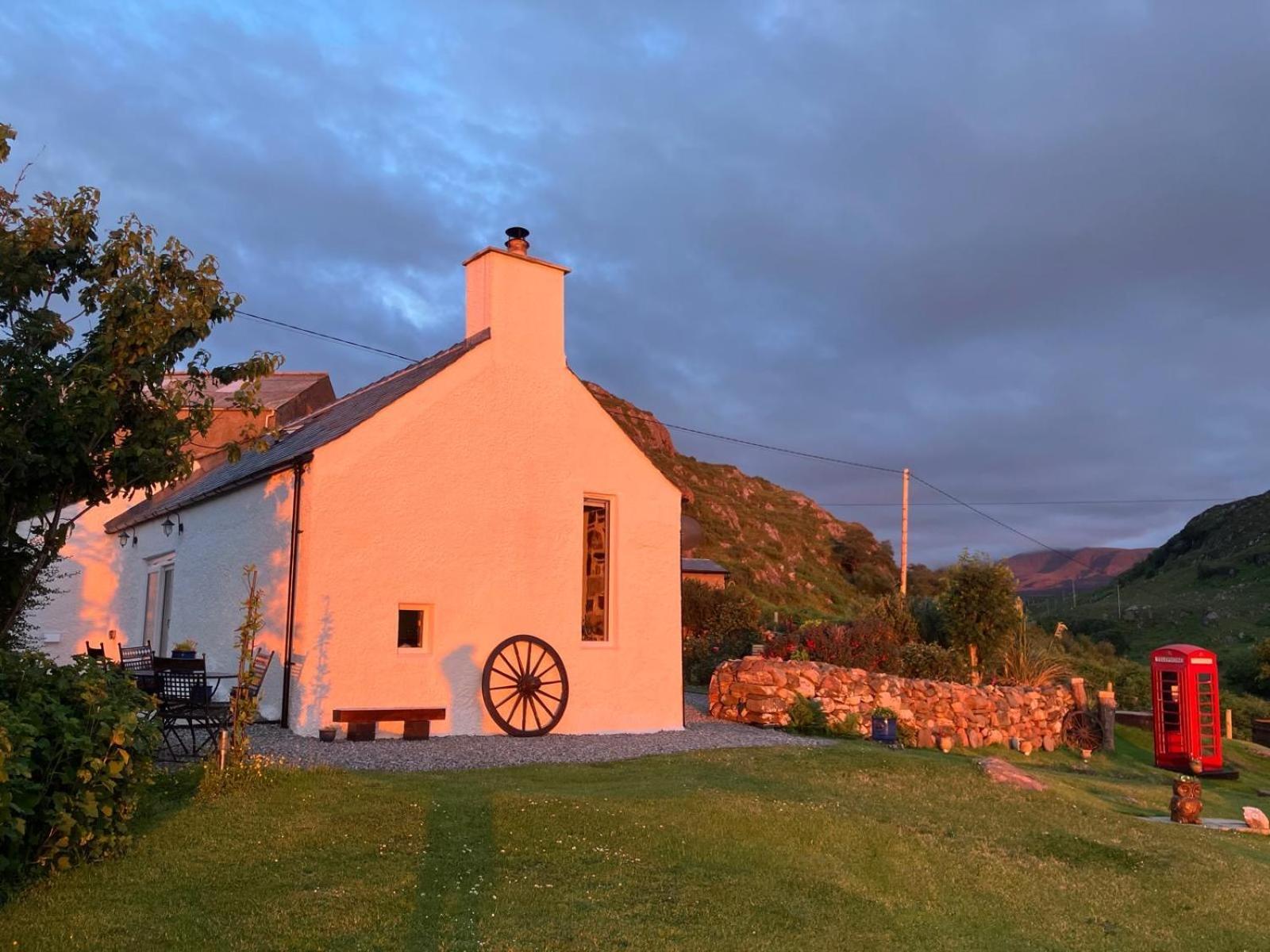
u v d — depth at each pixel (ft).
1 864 16.83
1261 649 137.80
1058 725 63.10
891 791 33.12
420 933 17.02
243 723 25.88
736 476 263.49
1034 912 22.54
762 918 19.51
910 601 76.13
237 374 27.84
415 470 39.75
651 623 47.21
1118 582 285.02
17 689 19.38
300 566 37.14
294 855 20.35
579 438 45.44
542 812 24.66
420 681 39.01
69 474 24.27
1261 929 23.16
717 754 38.11
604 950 17.07
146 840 20.53
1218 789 54.85
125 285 24.73
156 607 56.44
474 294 44.50
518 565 42.50
